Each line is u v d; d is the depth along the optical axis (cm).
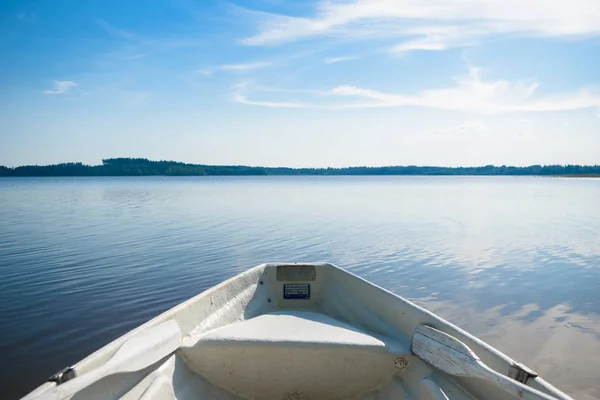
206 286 981
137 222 2159
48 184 9394
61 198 4144
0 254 1324
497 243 1559
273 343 292
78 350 656
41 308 830
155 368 272
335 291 493
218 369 299
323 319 373
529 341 664
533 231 1877
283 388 302
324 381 300
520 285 991
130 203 3488
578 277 1062
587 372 559
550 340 667
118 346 256
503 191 6150
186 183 10344
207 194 4972
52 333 716
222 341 296
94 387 212
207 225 2041
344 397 309
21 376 581
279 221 2212
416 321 327
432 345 283
